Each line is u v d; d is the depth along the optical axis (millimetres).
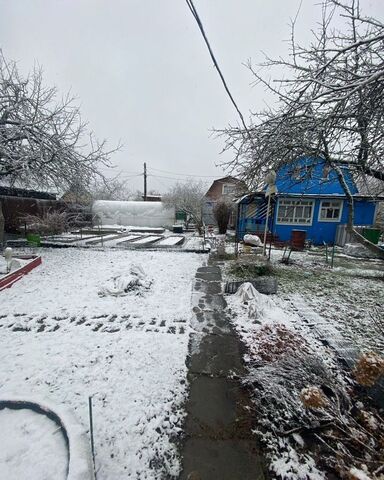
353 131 2656
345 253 9781
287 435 1835
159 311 3949
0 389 2230
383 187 3838
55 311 3869
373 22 1942
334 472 1579
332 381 2262
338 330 3482
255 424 1926
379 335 3361
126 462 1633
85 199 12094
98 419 1944
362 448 1682
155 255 8422
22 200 12094
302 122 2537
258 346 3023
